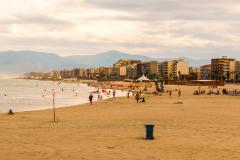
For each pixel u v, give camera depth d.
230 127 30.31
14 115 47.84
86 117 42.81
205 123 33.44
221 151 19.59
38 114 49.41
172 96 101.31
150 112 48.22
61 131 28.66
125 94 132.50
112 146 21.30
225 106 59.16
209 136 25.25
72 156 18.31
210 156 18.25
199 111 48.72
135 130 29.00
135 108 57.75
